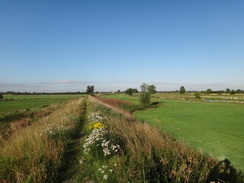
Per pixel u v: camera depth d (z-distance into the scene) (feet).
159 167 14.06
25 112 67.46
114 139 20.40
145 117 55.67
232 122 45.47
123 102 119.14
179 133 33.76
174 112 67.82
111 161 16.56
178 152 17.10
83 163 17.47
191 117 54.54
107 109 59.06
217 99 148.97
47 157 17.07
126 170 14.08
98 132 21.43
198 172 13.57
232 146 25.52
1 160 16.31
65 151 20.51
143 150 17.11
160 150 17.47
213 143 27.07
